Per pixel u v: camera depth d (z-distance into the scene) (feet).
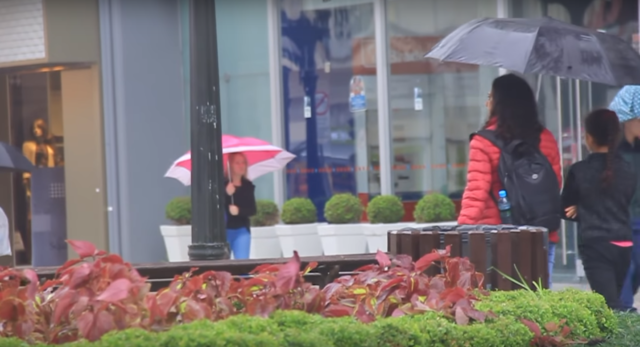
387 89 74.79
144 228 81.20
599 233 38.63
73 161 82.38
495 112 37.68
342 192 77.30
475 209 37.01
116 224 80.64
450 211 69.92
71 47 80.18
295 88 79.15
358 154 76.48
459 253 30.58
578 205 39.47
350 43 76.59
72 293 22.27
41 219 85.97
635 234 41.29
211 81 36.78
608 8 66.18
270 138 80.23
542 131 37.99
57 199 85.30
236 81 81.82
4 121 87.04
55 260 85.71
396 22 74.43
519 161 36.42
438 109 73.10
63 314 22.18
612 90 65.36
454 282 26.61
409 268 27.22
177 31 83.61
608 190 38.60
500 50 38.32
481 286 27.81
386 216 71.00
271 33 79.61
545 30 38.81
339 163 77.46
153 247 81.61
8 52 82.28
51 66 82.53
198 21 36.65
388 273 26.18
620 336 27.66
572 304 26.68
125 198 80.48
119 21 80.18
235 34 81.66
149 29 81.76
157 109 82.12
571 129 66.44
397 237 31.42
